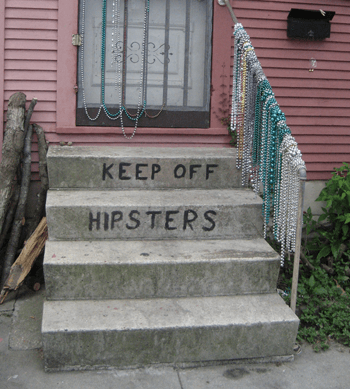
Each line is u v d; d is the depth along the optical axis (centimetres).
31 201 425
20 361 297
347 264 416
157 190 397
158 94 449
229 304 322
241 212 367
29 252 368
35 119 422
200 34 446
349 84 465
